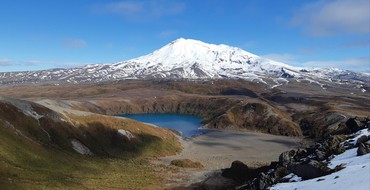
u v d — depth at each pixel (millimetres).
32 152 83688
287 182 48406
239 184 85125
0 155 74125
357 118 78188
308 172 47312
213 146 152250
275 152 141000
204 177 94812
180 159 119000
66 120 111312
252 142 164875
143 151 124562
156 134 144875
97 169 92250
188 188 82750
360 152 48062
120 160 108188
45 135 98125
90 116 124938
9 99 103188
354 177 37750
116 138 122000
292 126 195750
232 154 135125
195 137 174625
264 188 52094
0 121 87688
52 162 84562
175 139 154250
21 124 94438
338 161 48906
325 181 40000
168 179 91438
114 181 83250
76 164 90188
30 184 66312
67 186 71688
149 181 87312
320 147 62344
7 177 66062
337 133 82938
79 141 106438
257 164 115750
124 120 138500
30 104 106438
